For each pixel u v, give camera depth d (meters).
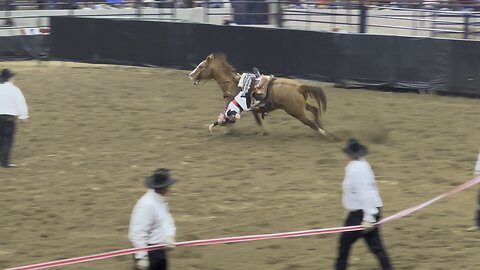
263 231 10.36
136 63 28.42
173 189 12.58
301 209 11.38
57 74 26.61
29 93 22.58
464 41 21.42
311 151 15.36
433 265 8.86
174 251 9.56
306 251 9.53
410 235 10.04
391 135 16.84
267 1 29.16
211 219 10.97
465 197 11.95
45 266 8.05
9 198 12.15
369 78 23.25
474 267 8.75
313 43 24.22
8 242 10.02
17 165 14.48
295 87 15.96
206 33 26.58
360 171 7.84
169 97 22.03
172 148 15.80
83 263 9.16
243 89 16.12
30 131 17.62
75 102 21.22
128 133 17.38
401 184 12.84
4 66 28.73
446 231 10.18
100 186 12.85
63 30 29.72
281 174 13.56
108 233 10.38
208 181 13.10
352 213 7.99
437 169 13.86
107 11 35.88
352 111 19.47
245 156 14.98
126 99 21.69
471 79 21.44
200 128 17.91
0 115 14.16
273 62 25.12
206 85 24.17
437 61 22.00
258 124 17.08
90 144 16.28
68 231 10.49
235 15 30.36
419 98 21.53
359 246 9.59
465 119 18.45
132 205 11.69
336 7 27.44
